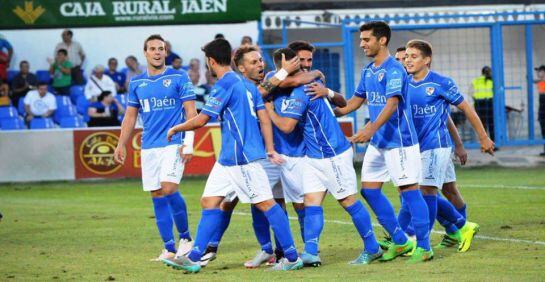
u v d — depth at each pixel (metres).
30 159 55.12
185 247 27.55
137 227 34.91
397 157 24.73
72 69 61.62
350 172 24.73
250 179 23.98
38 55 62.72
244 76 25.09
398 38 66.19
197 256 24.39
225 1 63.09
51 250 29.50
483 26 61.56
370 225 25.11
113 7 62.81
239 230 33.38
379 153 25.16
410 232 27.36
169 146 27.05
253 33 63.50
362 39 24.75
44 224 36.19
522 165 58.06
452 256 26.06
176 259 24.39
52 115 59.53
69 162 55.34
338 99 25.92
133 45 63.44
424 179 26.36
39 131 55.12
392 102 24.05
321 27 65.56
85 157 55.34
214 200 24.38
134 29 63.34
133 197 46.09
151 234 32.97
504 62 67.50
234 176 24.08
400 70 24.33
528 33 62.72
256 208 25.55
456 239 27.41
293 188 25.33
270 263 25.70
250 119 24.00
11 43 62.47
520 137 67.19
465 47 66.88
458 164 59.19
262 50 61.91
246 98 23.98
